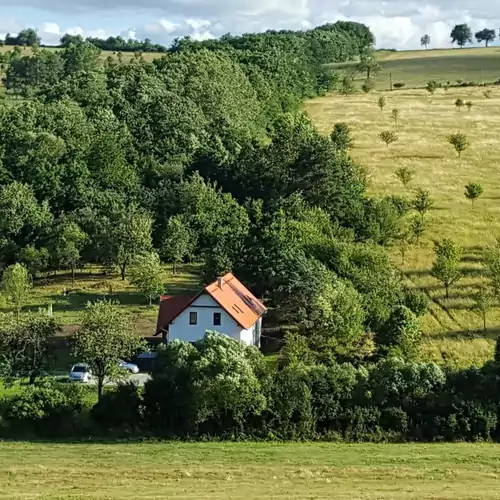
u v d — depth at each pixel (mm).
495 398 46125
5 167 96750
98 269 88125
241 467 36625
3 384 53156
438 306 69062
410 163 119562
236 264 71500
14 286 72188
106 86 119188
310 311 59719
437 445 43312
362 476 34438
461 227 89875
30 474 35000
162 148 108375
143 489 32000
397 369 46844
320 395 45812
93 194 94938
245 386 44812
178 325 59781
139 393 47625
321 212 84125
